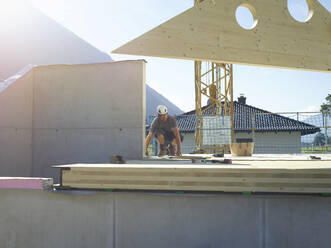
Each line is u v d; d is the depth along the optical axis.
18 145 5.68
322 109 30.31
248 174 2.69
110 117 5.62
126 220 2.96
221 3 3.21
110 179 2.88
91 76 5.77
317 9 3.59
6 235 3.05
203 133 12.54
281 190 2.65
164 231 2.91
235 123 19.47
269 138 18.73
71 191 2.93
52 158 5.86
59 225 3.02
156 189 2.81
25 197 3.06
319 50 3.53
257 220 2.81
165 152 5.03
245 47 3.24
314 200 2.75
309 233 2.75
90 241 2.98
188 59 3.08
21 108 5.77
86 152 5.70
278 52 3.35
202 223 2.86
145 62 5.62
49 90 5.97
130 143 5.50
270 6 3.38
